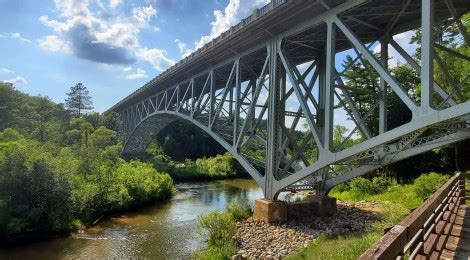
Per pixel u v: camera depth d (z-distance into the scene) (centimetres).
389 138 1239
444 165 3228
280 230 1775
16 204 2111
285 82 2016
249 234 1742
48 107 8056
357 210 2219
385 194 2734
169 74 3316
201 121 2878
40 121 5844
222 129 2555
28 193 2181
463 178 1225
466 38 1334
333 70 1520
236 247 1602
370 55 1306
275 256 1463
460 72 2448
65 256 1773
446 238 710
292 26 1784
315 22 1630
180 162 7050
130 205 2948
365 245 1083
